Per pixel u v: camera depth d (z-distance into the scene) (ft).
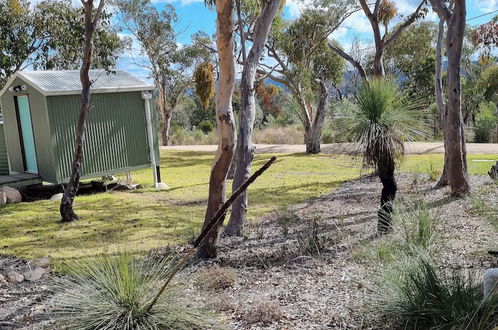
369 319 11.02
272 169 49.67
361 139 19.03
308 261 17.01
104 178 40.50
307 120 65.00
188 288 12.82
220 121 17.72
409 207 19.76
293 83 63.77
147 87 40.40
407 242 15.48
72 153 37.06
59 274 17.12
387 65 90.63
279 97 109.81
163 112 97.35
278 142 88.02
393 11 43.42
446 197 27.53
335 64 67.62
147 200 34.58
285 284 14.64
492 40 38.37
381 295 11.35
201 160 63.26
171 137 98.99
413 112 19.77
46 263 18.70
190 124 122.01
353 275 14.61
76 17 52.60
